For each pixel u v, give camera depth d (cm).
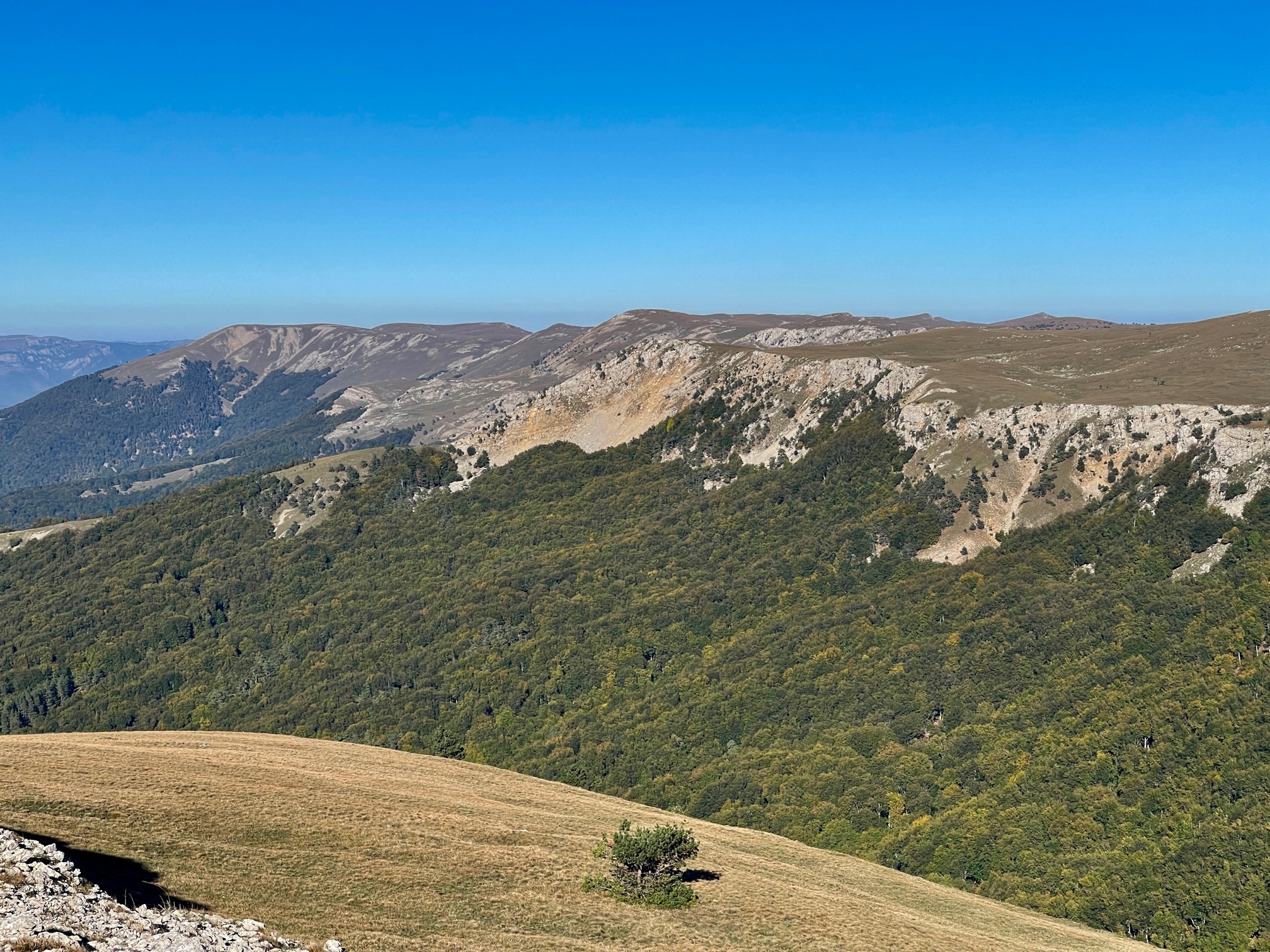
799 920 5225
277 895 4325
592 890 5194
